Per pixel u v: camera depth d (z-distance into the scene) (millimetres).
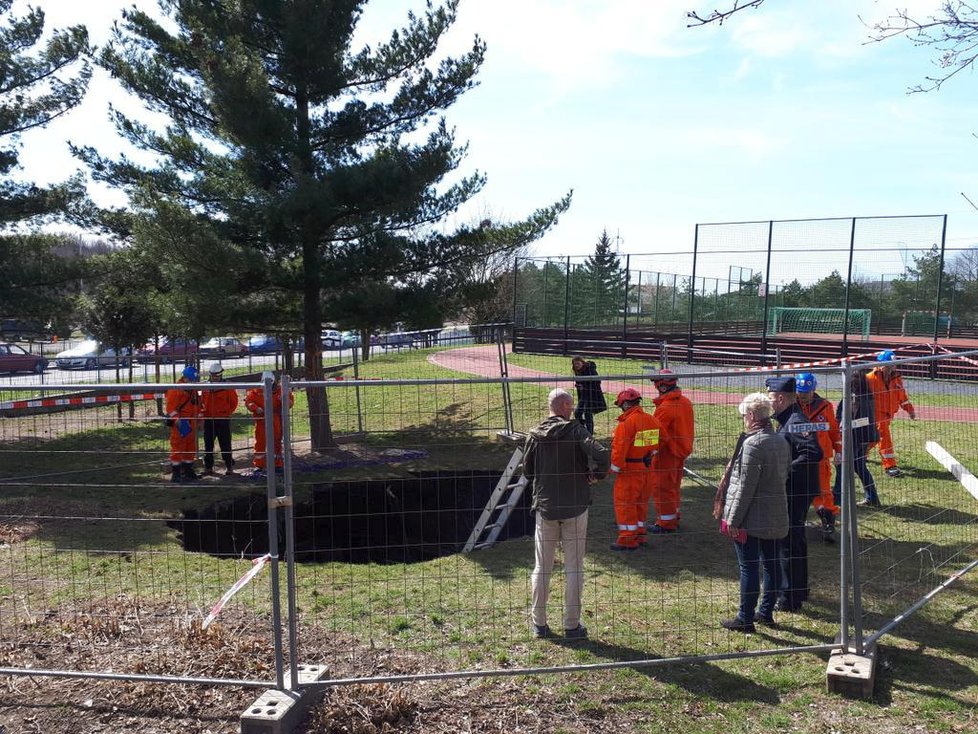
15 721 4246
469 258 14133
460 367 19469
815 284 26469
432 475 11469
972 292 24641
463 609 5957
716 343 24844
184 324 12742
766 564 5621
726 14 6160
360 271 13320
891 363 5355
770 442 5398
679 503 8266
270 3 12641
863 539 7586
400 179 12477
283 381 4234
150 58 13164
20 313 16109
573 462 5301
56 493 10258
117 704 4387
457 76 13805
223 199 12797
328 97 13797
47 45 16094
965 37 6508
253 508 10453
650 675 4785
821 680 4723
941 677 4773
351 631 5465
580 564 5348
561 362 23844
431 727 4172
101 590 6367
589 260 28953
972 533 7695
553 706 4391
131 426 14180
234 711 4293
